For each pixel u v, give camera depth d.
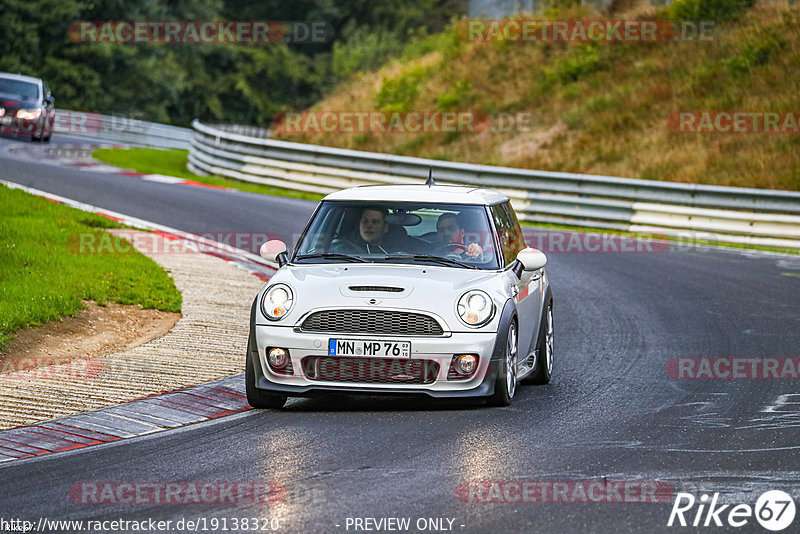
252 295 48.56
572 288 56.06
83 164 102.12
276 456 24.48
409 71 137.50
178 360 35.34
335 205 33.25
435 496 21.23
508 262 32.47
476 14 181.25
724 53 115.19
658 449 25.39
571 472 23.22
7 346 34.84
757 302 51.69
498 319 29.44
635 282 58.12
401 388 28.81
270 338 29.16
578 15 137.50
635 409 30.23
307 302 29.23
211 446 25.45
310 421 28.38
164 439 26.14
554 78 122.50
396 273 30.42
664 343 41.62
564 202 85.50
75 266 47.94
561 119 113.50
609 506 20.66
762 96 104.19
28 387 30.78
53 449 25.06
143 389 31.22
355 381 29.09
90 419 27.78
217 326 41.53
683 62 116.19
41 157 104.00
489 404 30.50
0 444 25.30
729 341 41.94
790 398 31.91
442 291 29.48
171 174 103.94
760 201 77.31
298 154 100.25
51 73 189.25
